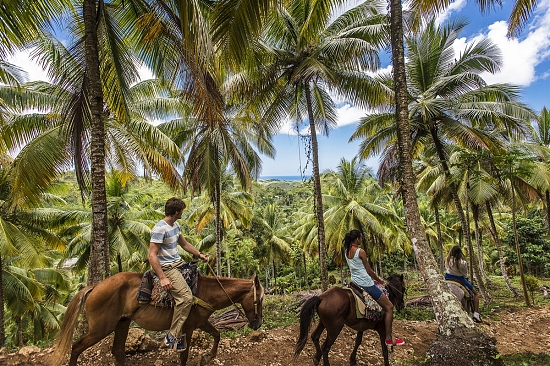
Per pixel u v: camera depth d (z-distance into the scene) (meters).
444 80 13.80
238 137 18.42
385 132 15.30
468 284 7.97
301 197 66.06
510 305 14.20
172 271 4.57
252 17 5.81
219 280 5.10
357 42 10.98
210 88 6.96
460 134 13.89
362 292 5.51
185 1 5.28
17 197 8.78
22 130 10.60
